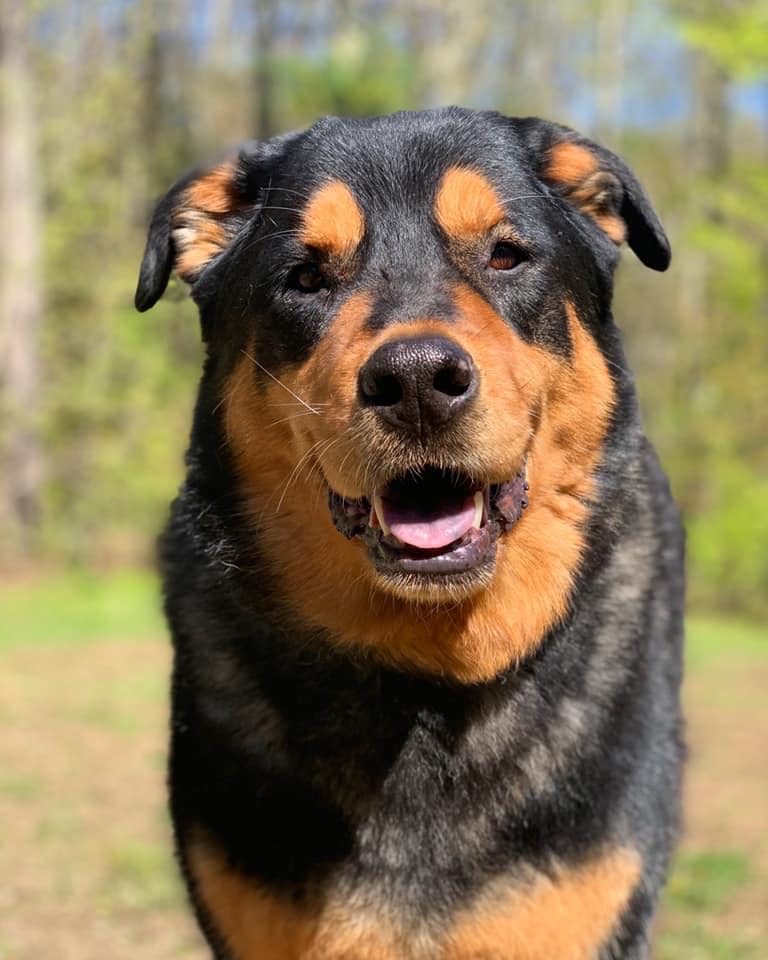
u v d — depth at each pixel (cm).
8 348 431
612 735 92
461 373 85
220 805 92
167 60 613
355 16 541
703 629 358
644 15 372
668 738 99
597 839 90
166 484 442
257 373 95
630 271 581
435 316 87
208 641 95
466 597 90
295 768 91
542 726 92
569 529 94
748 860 142
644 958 94
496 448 87
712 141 550
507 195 94
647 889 93
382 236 92
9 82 437
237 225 103
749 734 209
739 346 482
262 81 558
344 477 88
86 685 241
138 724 207
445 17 523
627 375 100
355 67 505
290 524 93
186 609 97
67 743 193
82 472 440
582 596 94
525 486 91
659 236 102
